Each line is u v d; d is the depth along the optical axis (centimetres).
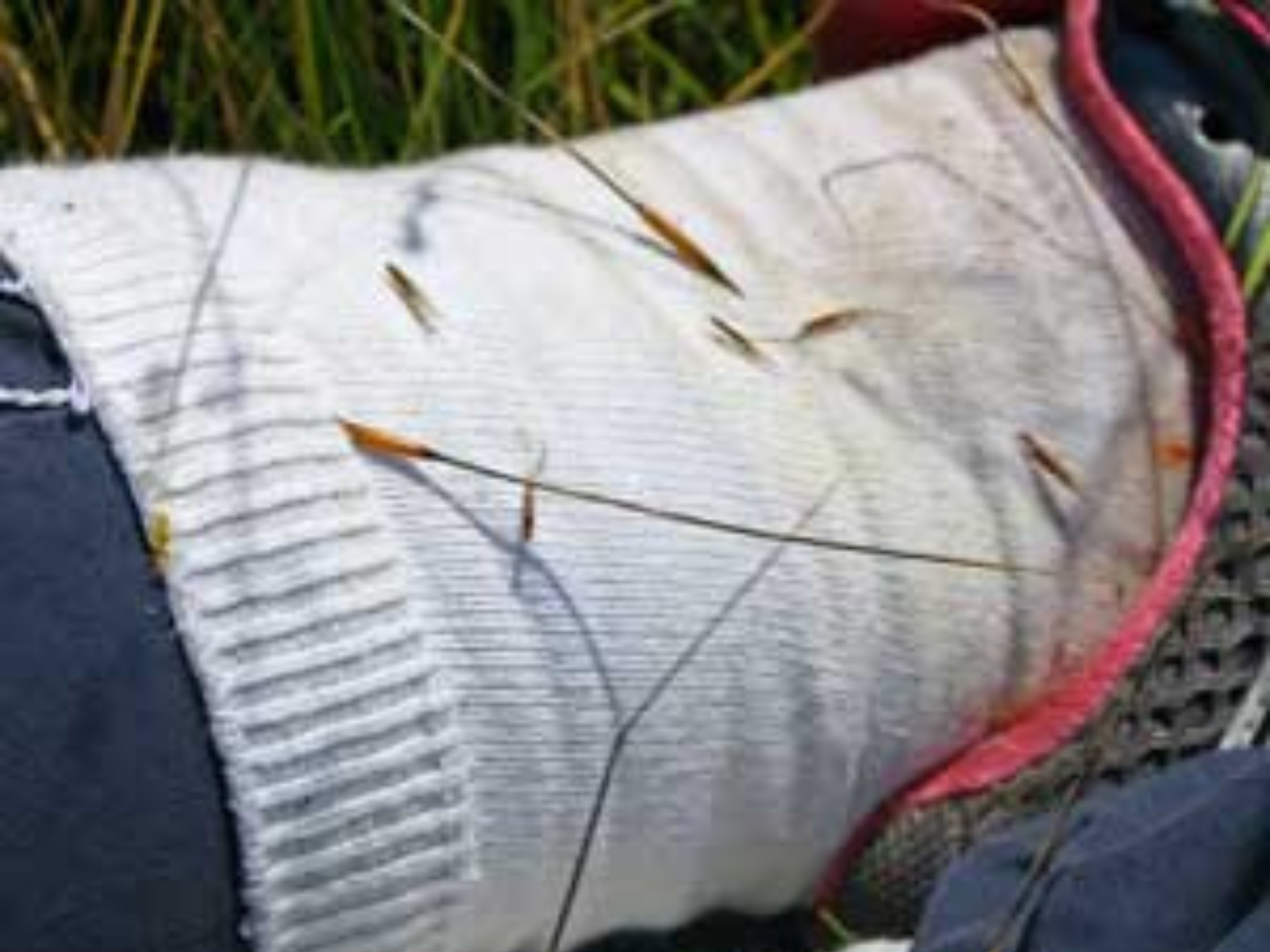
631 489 27
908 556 29
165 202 27
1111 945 27
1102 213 30
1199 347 30
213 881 25
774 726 28
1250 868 27
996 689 30
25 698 24
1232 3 30
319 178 29
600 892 28
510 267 28
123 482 25
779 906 31
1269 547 30
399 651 25
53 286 25
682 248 29
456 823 26
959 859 28
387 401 26
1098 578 30
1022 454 29
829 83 33
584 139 33
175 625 24
